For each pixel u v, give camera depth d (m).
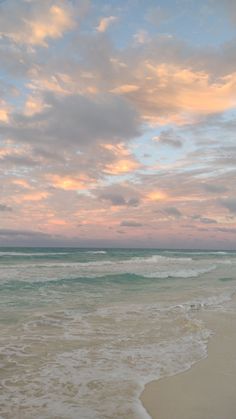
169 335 7.98
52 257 41.91
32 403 4.43
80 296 13.38
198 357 6.48
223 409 4.44
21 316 9.42
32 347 6.77
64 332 7.96
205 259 51.47
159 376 5.48
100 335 7.79
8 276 18.62
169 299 13.23
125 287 16.70
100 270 25.00
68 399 4.56
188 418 4.17
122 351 6.69
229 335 8.20
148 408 4.38
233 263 43.19
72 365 5.85
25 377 5.29
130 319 9.52
